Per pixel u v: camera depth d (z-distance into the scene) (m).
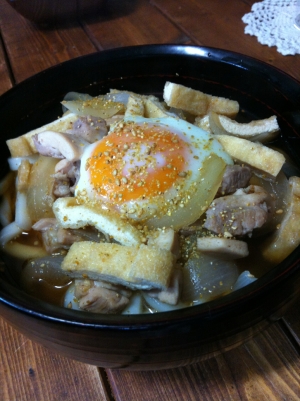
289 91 0.24
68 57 0.38
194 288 0.20
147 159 0.22
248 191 0.22
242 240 0.22
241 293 0.16
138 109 0.26
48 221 0.23
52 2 0.40
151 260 0.18
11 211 0.25
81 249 0.20
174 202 0.21
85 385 0.20
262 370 0.20
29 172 0.25
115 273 0.19
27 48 0.40
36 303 0.16
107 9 0.44
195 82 0.29
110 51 0.28
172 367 0.18
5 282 0.17
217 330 0.16
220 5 0.43
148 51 0.28
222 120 0.26
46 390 0.20
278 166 0.23
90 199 0.22
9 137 0.26
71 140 0.23
